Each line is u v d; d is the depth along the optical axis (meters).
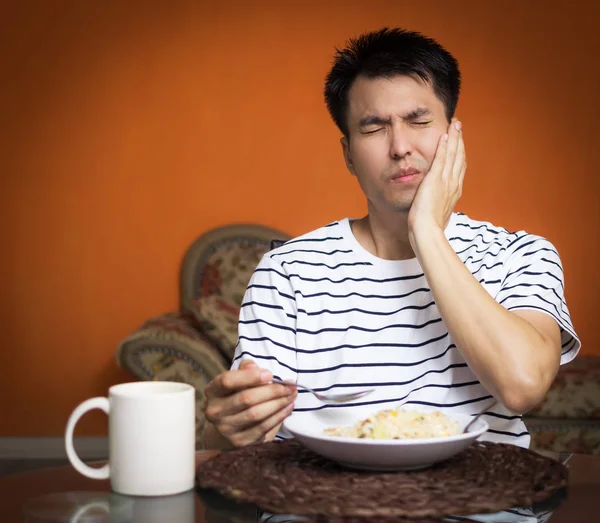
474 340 1.22
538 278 1.40
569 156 3.97
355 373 1.42
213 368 3.12
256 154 4.04
